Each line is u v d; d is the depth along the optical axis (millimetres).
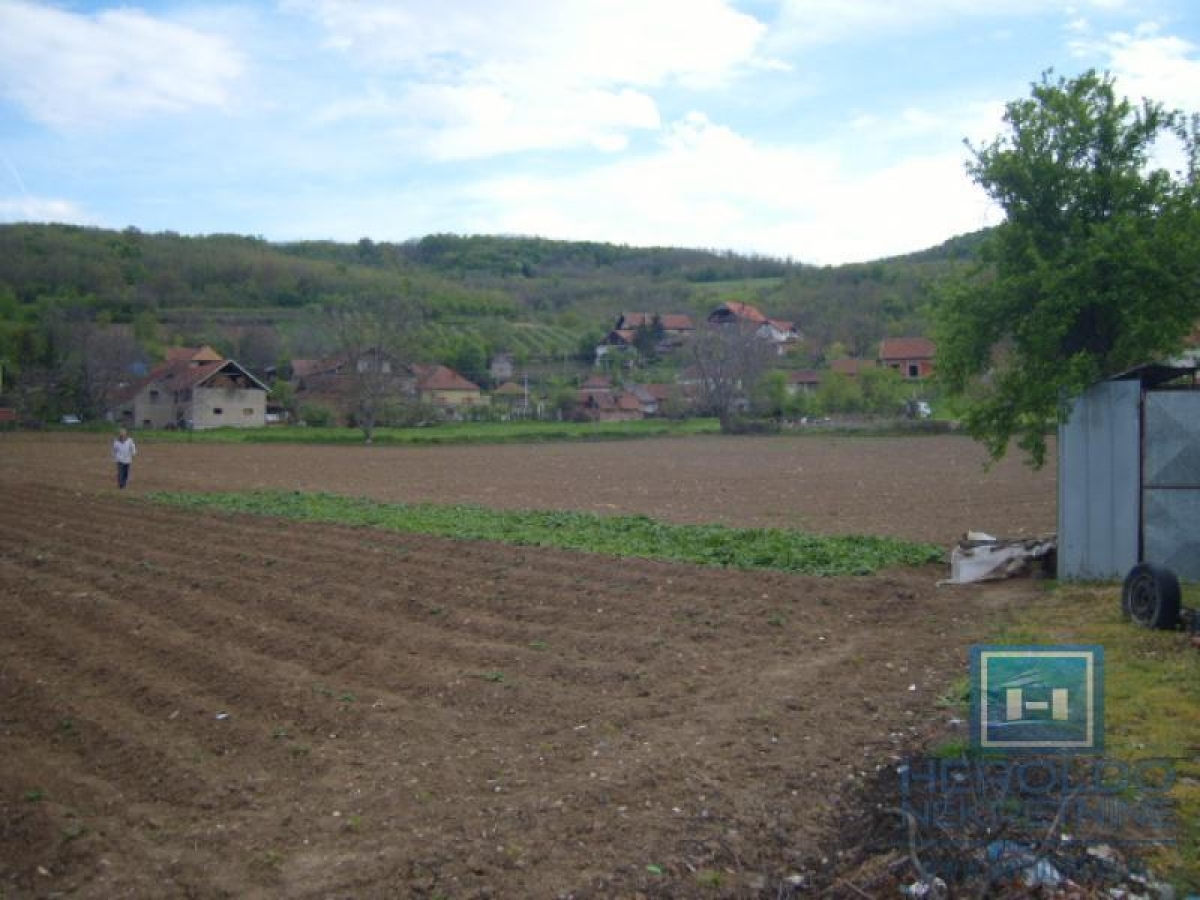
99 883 5938
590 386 104438
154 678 10211
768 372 84875
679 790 7047
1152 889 5555
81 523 22656
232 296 131750
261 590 14188
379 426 79625
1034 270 14906
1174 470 13141
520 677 9992
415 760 7859
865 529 21641
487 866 5945
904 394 81438
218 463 46344
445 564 16047
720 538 17781
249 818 6840
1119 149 15344
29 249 127062
